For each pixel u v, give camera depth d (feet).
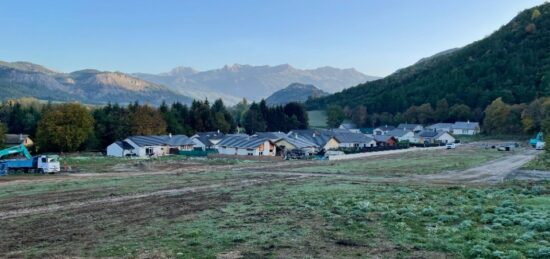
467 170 178.50
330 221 70.79
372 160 244.01
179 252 52.95
